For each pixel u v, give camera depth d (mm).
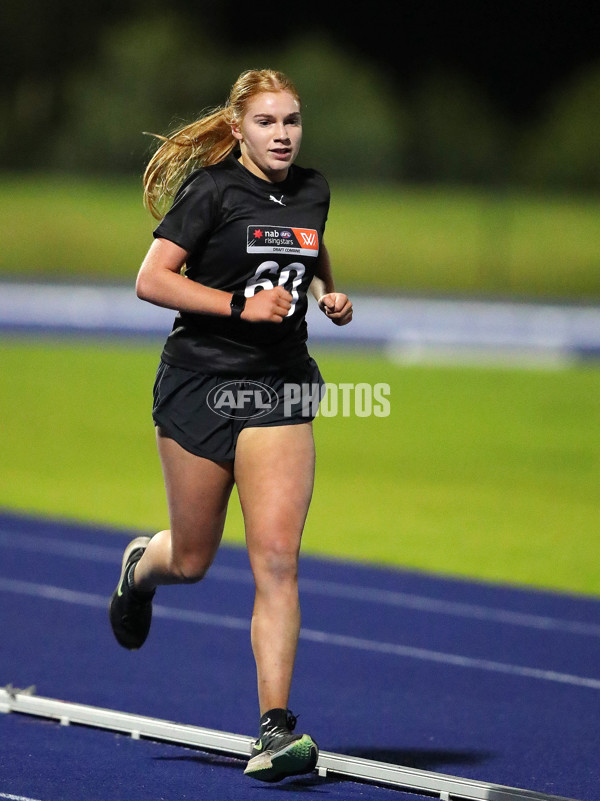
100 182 159750
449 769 15070
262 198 13633
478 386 63688
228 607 24188
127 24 178000
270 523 13641
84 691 18406
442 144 172750
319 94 172625
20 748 15172
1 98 170375
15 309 93188
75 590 25422
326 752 14555
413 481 40562
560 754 15742
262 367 13867
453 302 100812
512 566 29297
